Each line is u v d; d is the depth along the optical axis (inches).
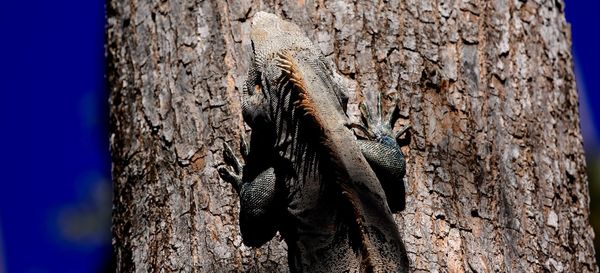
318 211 437.7
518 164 466.3
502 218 450.9
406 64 464.4
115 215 494.9
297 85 439.5
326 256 433.4
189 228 454.0
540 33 505.4
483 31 484.7
